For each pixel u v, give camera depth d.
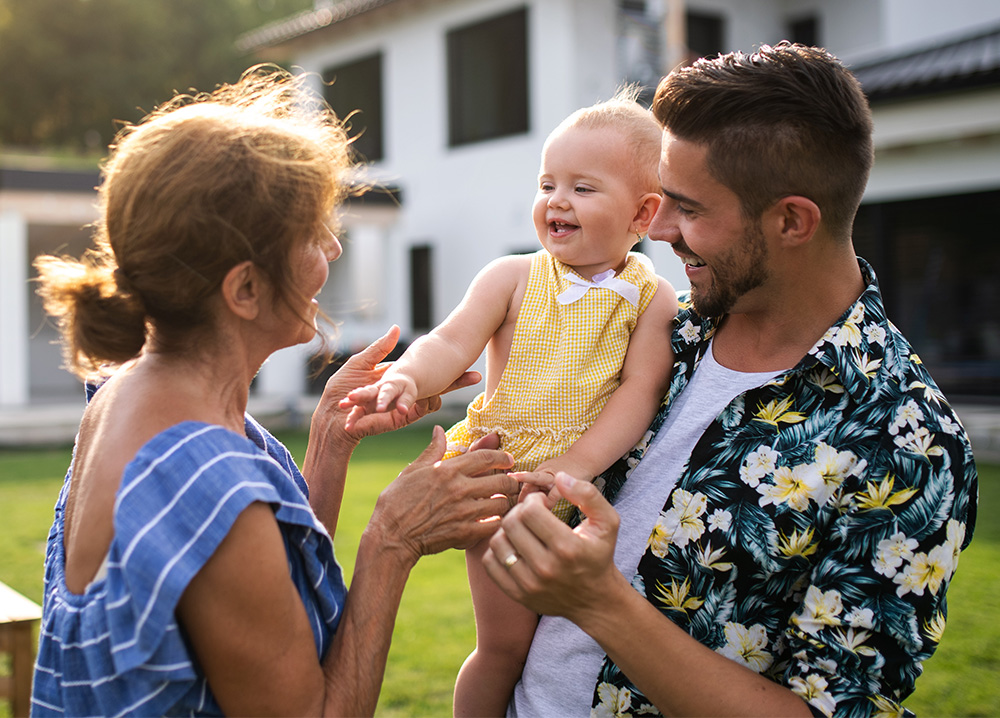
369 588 1.48
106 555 1.28
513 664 1.74
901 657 1.31
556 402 1.71
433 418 11.98
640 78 11.77
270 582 1.26
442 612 4.46
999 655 3.72
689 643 1.38
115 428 1.33
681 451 1.58
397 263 14.29
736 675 1.37
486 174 12.61
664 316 1.78
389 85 14.09
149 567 1.19
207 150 1.30
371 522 1.54
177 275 1.30
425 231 13.70
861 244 9.45
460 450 1.80
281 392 13.69
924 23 10.43
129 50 28.59
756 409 1.49
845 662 1.33
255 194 1.31
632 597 1.38
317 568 1.40
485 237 12.75
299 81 1.61
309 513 1.36
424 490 1.54
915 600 1.31
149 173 1.29
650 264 1.87
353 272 15.48
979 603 4.30
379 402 1.49
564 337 1.74
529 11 11.84
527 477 1.60
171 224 1.28
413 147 13.80
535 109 11.84
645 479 1.61
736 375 1.57
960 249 8.74
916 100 7.77
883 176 9.05
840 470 1.39
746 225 1.43
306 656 1.33
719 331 1.66
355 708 1.41
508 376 1.76
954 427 1.36
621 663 1.38
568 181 1.77
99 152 29.94
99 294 1.33
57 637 1.32
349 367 1.83
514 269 1.83
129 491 1.24
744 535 1.43
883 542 1.33
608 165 1.75
